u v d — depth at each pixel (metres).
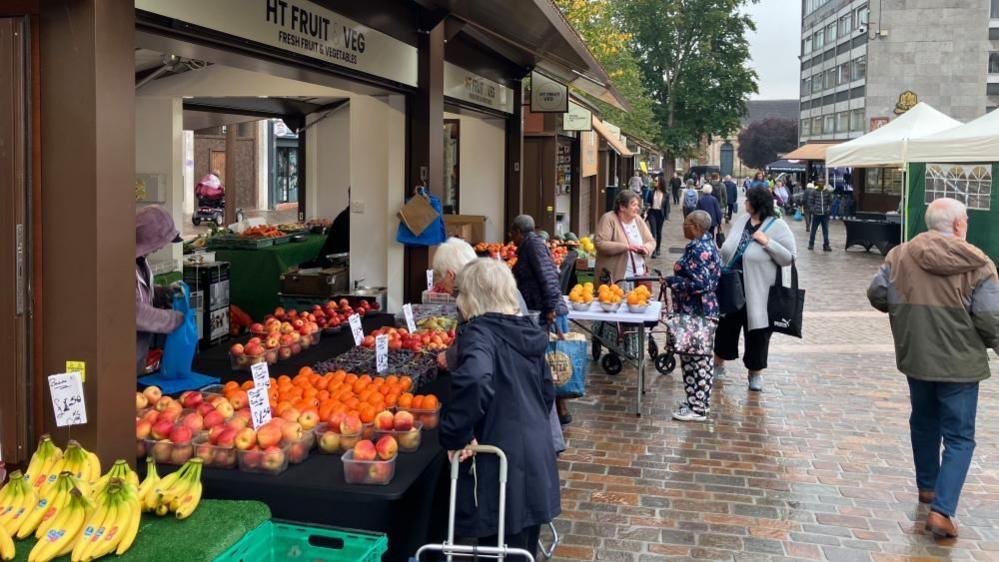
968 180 18.83
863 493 6.08
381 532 3.73
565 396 7.29
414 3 8.84
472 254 5.54
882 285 5.56
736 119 62.59
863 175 29.00
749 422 7.78
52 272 3.78
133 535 3.29
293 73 7.00
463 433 3.61
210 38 5.39
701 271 7.56
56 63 3.70
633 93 39.16
